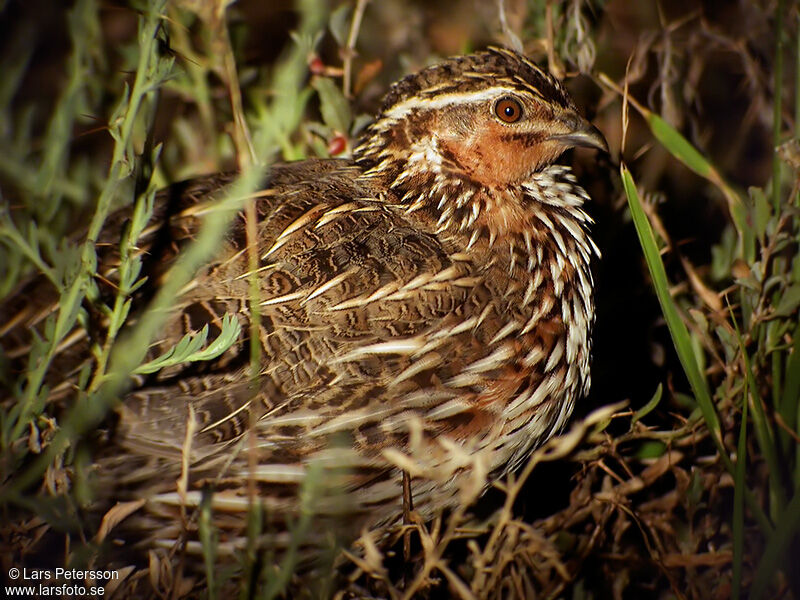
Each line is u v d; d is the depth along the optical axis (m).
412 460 7.13
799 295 8.37
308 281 7.80
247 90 11.01
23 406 7.01
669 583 8.62
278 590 6.70
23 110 11.28
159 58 7.20
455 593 7.51
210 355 6.78
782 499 7.96
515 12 10.52
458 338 7.84
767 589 8.30
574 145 8.57
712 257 11.18
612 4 11.76
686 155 9.09
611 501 8.34
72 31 8.39
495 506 8.82
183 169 10.90
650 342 10.13
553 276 8.48
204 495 7.20
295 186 8.63
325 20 10.88
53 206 8.48
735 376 8.79
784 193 9.64
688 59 11.48
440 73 8.55
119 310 7.12
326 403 7.58
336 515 7.80
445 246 8.34
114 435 7.52
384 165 8.77
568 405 8.57
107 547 7.31
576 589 7.73
